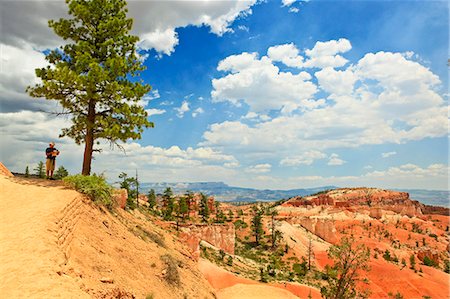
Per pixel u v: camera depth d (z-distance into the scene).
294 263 127.75
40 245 13.29
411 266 144.50
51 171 27.12
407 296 115.50
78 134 28.72
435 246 195.62
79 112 27.95
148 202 138.25
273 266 113.44
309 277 113.75
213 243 116.69
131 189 101.25
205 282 34.59
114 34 28.48
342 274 41.44
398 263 147.12
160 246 32.16
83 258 16.14
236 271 94.31
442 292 118.19
